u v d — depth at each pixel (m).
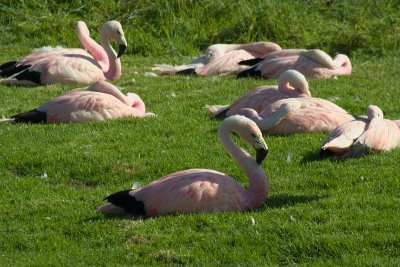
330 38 22.28
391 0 24.47
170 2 23.31
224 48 20.11
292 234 9.60
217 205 10.16
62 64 17.81
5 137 13.92
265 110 14.02
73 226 10.22
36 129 14.33
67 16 23.02
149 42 21.95
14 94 17.05
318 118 13.75
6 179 12.20
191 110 15.67
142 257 9.31
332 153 12.45
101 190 11.63
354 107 15.73
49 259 9.29
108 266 9.09
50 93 17.06
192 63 20.06
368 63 20.58
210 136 13.84
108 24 18.50
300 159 12.55
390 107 15.73
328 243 9.32
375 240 9.40
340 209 10.38
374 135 12.43
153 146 13.36
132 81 18.31
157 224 9.95
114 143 13.52
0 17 22.86
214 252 9.33
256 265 9.02
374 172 11.67
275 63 18.41
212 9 23.30
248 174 10.52
